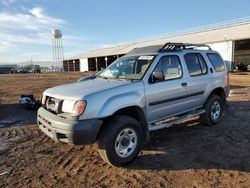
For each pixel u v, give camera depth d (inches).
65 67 3462.1
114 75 219.9
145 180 159.8
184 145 214.2
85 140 161.0
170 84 212.7
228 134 237.9
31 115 348.2
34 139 243.6
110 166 181.3
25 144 229.9
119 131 171.9
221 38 1390.3
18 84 930.7
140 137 185.0
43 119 185.5
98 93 170.6
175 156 193.2
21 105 410.3
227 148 205.2
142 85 192.7
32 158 198.4
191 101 237.0
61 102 173.8
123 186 153.7
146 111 195.8
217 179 157.9
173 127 264.1
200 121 267.3
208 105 255.9
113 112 170.7
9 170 178.7
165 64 213.8
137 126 182.1
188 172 168.1
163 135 240.4
